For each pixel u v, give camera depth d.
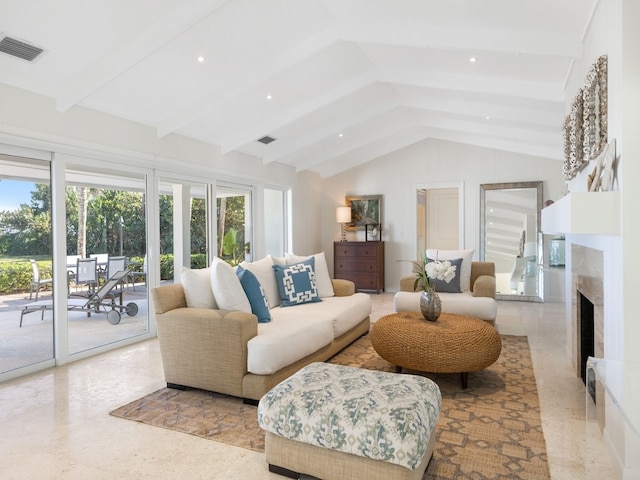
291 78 4.35
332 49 4.00
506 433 2.26
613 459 1.72
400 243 7.62
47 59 3.09
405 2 3.12
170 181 4.83
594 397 1.93
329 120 5.69
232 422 2.41
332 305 3.95
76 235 3.77
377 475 1.66
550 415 2.48
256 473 1.91
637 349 1.93
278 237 7.12
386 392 1.86
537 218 6.62
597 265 2.50
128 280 4.27
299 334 2.92
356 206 7.89
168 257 4.79
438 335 2.86
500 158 6.88
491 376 3.17
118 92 3.74
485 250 6.93
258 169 6.28
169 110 4.27
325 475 1.77
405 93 5.29
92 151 3.78
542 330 4.66
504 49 3.21
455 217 8.04
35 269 3.45
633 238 1.94
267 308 3.27
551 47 3.10
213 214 5.46
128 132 4.13
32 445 2.17
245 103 4.62
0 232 3.23
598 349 2.49
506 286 6.78
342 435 1.70
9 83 3.13
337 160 7.64
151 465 1.98
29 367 3.31
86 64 3.27
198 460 2.02
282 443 1.87
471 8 2.99
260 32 3.53
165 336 2.93
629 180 1.94
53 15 2.75
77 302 3.76
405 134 7.02
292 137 6.02
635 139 1.94
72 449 2.12
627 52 1.96
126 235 4.26
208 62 3.72
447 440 2.19
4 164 3.25
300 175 7.49
